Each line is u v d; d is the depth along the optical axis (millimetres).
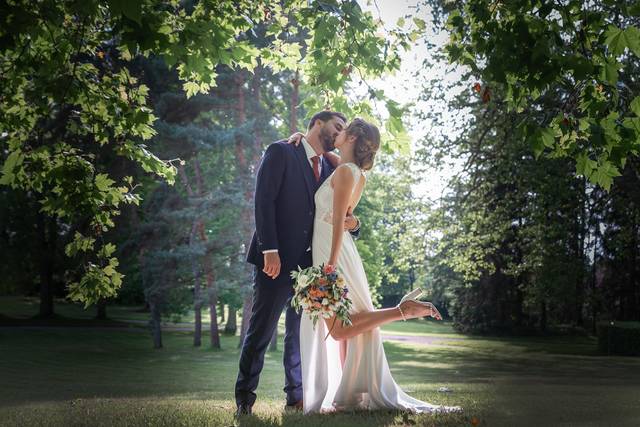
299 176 4820
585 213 24859
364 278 4789
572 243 26719
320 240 4750
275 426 3672
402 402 4621
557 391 6355
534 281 28891
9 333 31891
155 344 28047
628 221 26703
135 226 25156
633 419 3859
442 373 16172
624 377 12398
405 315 4457
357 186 4898
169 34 4871
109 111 5734
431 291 42312
